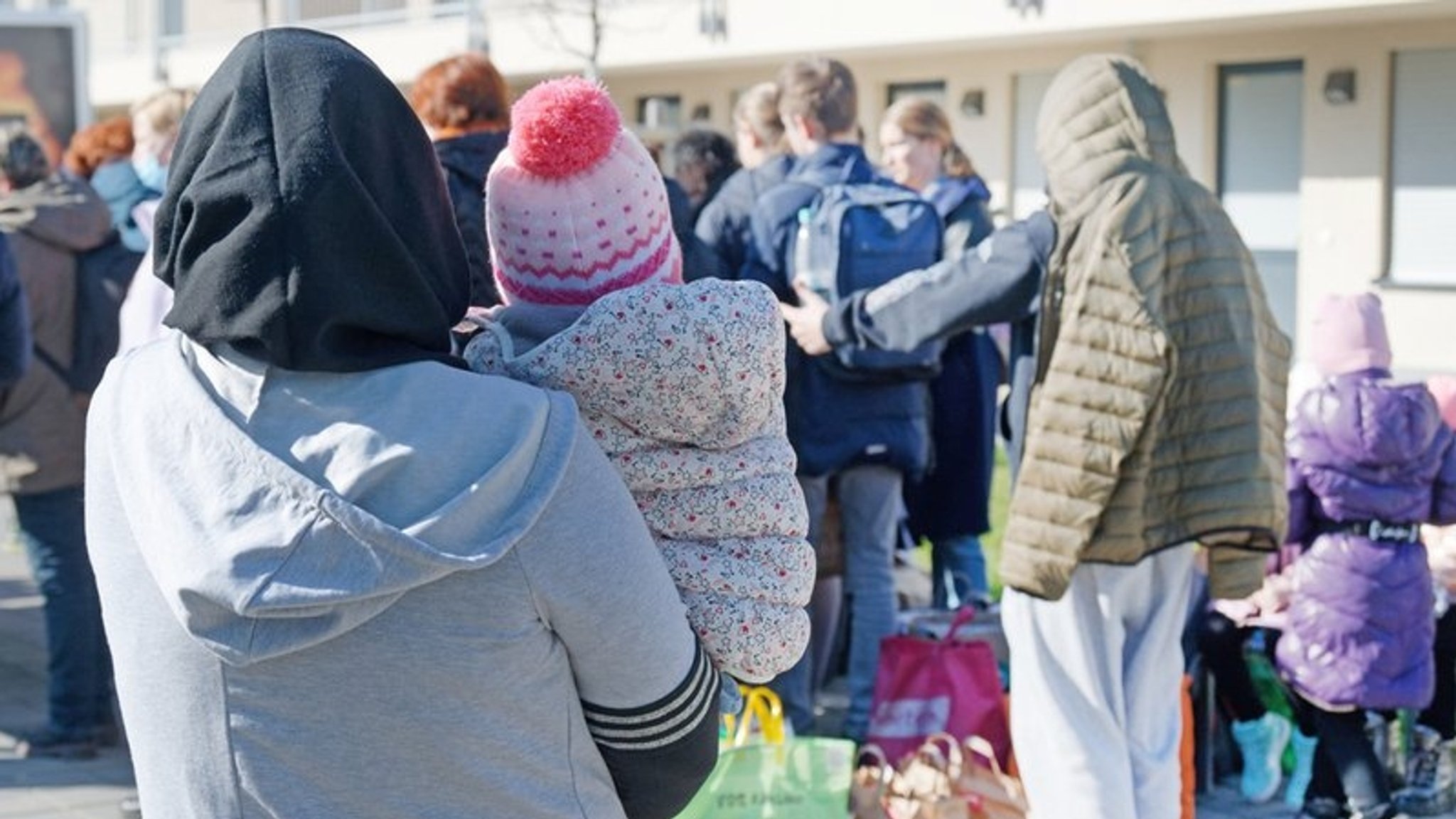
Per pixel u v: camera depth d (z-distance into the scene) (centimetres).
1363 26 1917
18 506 650
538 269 234
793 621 221
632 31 2267
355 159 199
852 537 637
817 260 608
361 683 198
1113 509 463
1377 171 1927
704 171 793
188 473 202
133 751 215
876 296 501
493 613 199
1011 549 471
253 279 195
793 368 612
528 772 203
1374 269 1941
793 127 647
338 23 2553
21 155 625
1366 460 570
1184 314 466
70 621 654
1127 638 486
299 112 198
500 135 503
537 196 232
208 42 2702
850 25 2144
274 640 197
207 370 207
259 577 195
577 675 207
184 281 200
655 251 237
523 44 2388
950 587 743
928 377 616
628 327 212
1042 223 479
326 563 195
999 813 501
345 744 200
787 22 2208
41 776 634
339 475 197
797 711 629
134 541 211
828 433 611
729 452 219
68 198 635
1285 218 2025
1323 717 587
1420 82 1906
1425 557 582
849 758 461
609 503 205
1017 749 484
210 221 198
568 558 201
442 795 201
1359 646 573
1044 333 470
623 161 234
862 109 2364
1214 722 641
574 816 206
